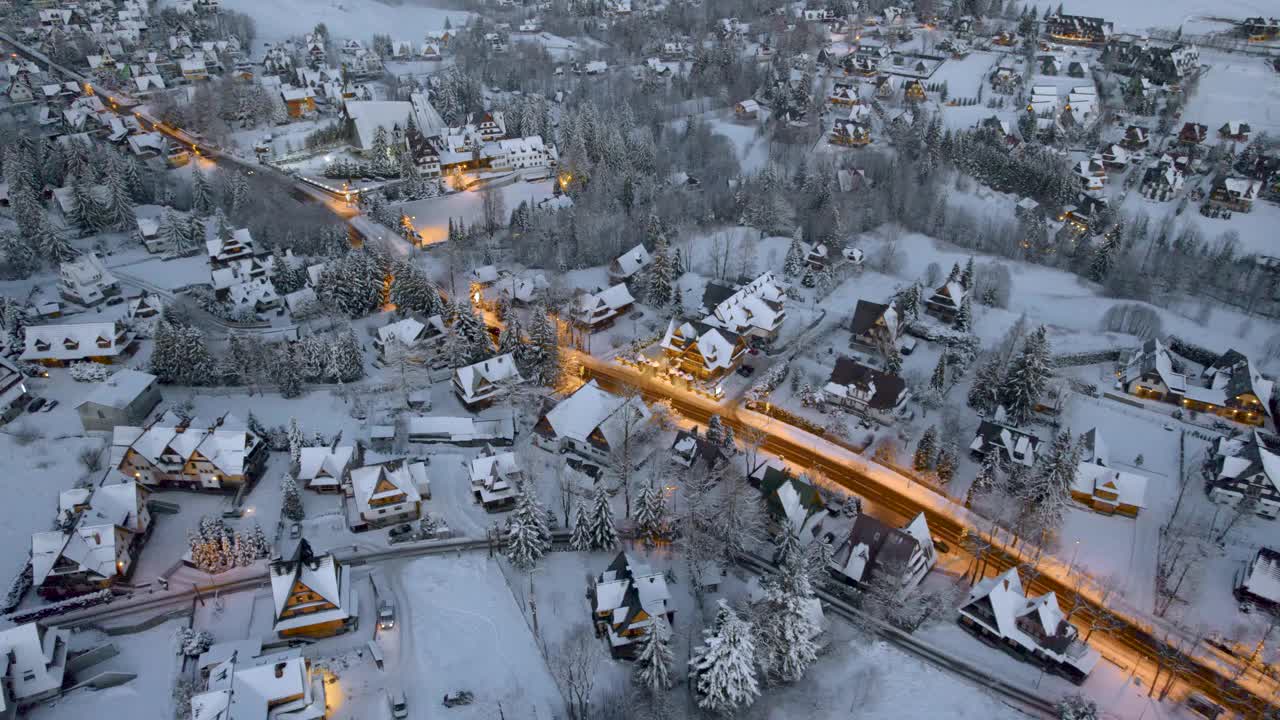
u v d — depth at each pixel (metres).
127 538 85.38
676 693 74.62
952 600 85.56
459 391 117.94
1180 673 77.38
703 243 172.38
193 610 79.88
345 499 96.50
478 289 148.38
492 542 90.88
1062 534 95.25
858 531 88.31
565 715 71.75
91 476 95.06
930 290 152.88
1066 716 69.88
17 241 143.62
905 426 114.25
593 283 156.25
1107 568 90.38
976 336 136.38
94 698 69.44
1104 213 184.00
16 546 84.62
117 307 135.88
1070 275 164.62
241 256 156.38
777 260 165.75
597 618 80.81
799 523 92.69
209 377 115.50
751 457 106.56
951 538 94.62
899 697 74.88
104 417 102.75
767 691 75.50
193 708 65.25
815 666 78.12
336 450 98.06
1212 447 106.38
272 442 104.56
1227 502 99.25
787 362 129.25
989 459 97.62
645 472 103.81
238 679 66.81
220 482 96.19
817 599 78.94
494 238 175.12
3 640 68.00
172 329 115.00
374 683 73.31
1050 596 79.25
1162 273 161.12
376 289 142.00
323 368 119.56
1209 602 85.38
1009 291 155.88
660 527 92.06
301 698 68.12
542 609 83.00
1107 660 78.94
